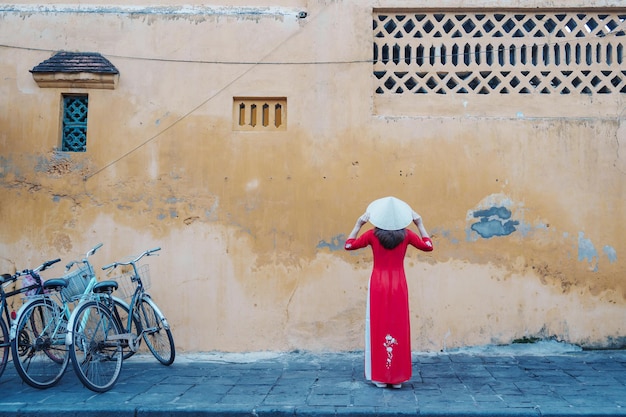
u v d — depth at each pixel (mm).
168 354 5527
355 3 6188
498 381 4871
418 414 4109
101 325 5012
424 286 5910
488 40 6199
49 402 4371
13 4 6262
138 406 4250
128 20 6199
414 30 6258
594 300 5887
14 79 6121
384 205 4891
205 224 6016
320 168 6031
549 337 5852
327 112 6078
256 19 6191
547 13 6199
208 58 6164
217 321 5941
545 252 5922
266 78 6133
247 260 5980
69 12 6207
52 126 6074
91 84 6098
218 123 6102
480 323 5875
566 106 6125
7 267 5965
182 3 6312
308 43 6156
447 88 6191
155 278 5977
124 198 6039
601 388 4648
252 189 6039
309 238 5980
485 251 5930
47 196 6023
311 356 5852
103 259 5980
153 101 6121
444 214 5961
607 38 6156
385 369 4672
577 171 5984
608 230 5938
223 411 4172
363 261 5961
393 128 6043
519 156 6000
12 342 4602
